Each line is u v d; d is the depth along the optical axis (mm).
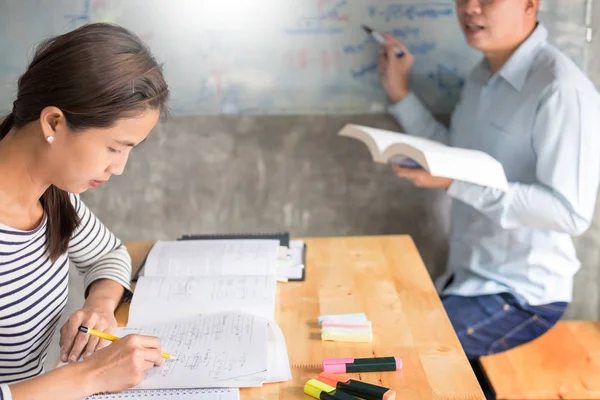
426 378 1209
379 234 2572
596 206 2465
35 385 1033
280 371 1219
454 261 2301
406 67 2383
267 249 1649
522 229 2109
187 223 2562
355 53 2410
